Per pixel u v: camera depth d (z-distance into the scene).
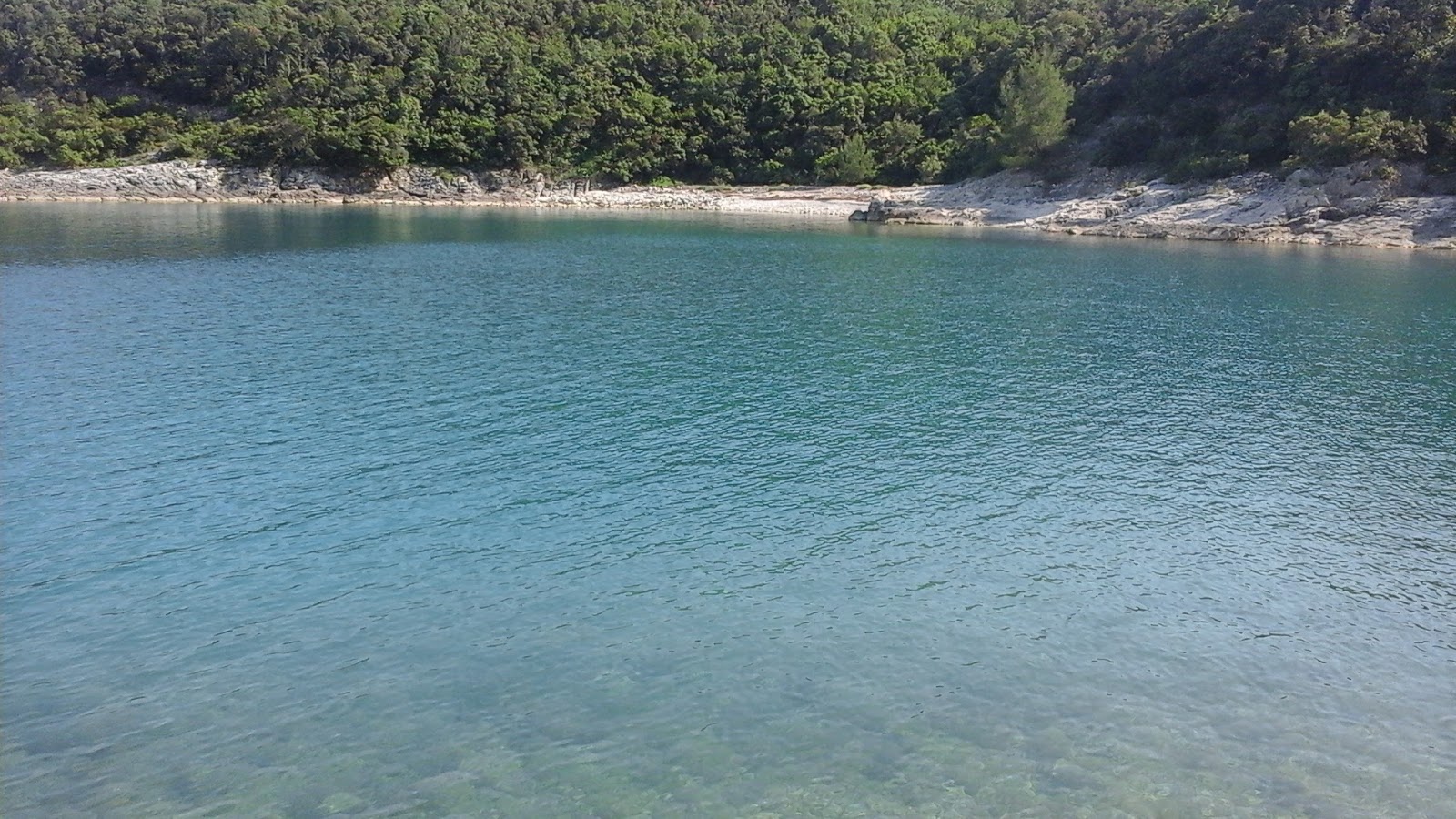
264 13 146.00
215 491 26.39
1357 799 15.17
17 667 18.25
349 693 17.64
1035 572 22.83
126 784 15.17
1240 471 29.52
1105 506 26.77
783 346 44.78
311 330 45.38
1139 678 18.52
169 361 39.12
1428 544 24.62
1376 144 85.19
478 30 145.38
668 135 135.12
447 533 24.20
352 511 25.34
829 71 137.50
